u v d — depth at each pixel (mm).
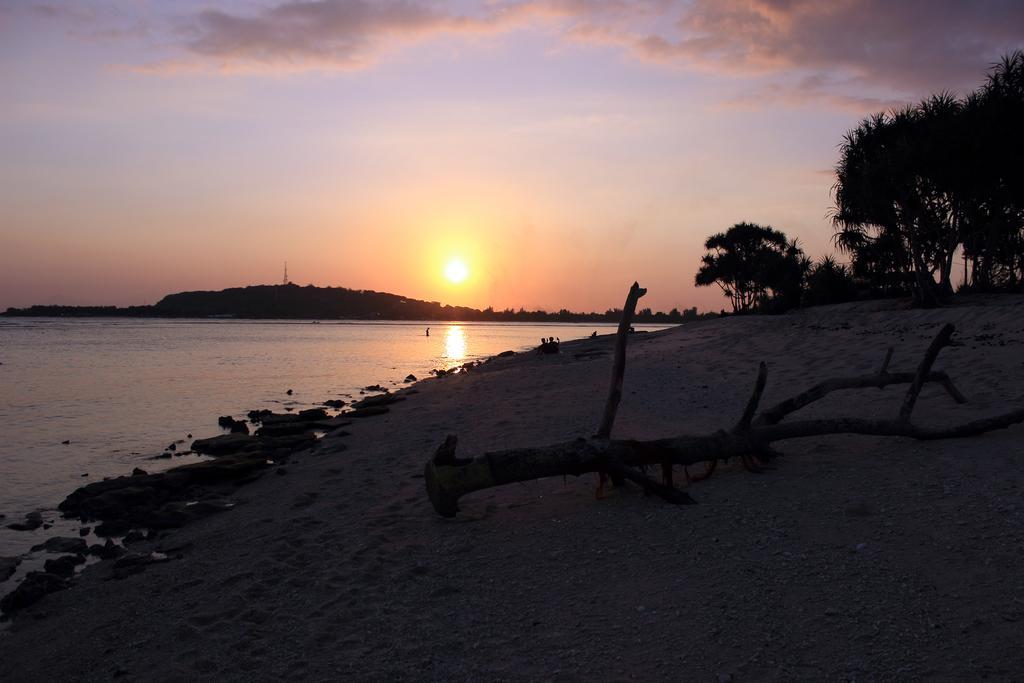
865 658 3904
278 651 4684
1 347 65250
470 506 7262
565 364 20781
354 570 5914
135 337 96438
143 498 9922
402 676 4215
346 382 30469
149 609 5883
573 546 5812
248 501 9359
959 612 4211
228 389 27625
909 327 16500
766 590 4711
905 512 5586
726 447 6828
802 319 22141
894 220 23672
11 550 8242
